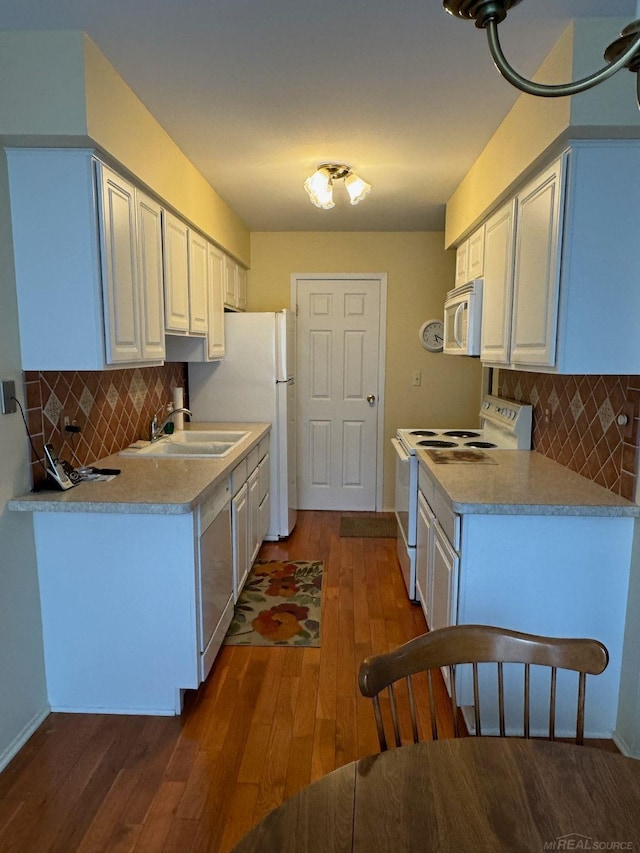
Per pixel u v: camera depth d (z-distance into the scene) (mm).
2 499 1868
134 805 1671
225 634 2617
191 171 2812
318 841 797
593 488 2094
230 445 3115
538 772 934
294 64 1862
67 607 2074
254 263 4578
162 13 1582
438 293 4547
